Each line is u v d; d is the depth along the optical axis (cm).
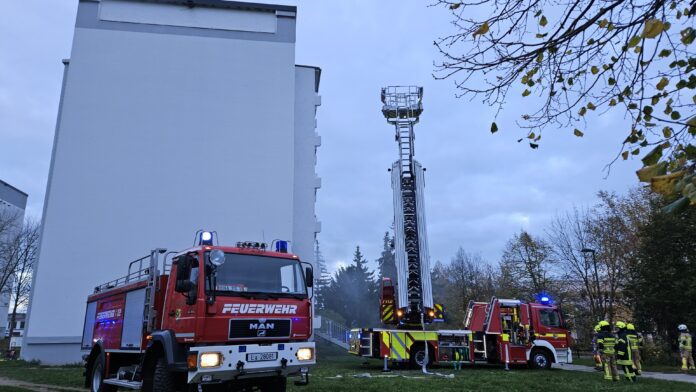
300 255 2455
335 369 1688
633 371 1268
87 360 1101
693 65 309
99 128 2325
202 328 707
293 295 812
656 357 2148
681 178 227
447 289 5594
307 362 769
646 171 242
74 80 2355
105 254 2194
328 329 3111
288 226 2384
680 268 2214
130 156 2327
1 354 3991
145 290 864
